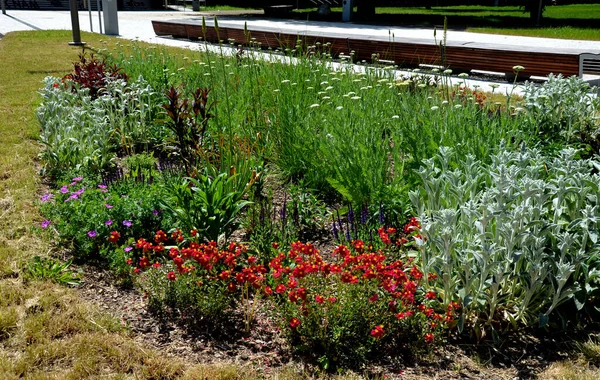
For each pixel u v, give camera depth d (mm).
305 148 5684
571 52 10508
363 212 4613
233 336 3500
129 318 3639
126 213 4512
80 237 4355
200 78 8766
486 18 27625
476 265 3521
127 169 6176
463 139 5184
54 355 3217
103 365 3174
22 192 5383
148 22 27797
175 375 3135
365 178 4910
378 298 3438
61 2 37688
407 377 3150
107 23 21234
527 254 3436
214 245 3787
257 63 9250
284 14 30672
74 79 8477
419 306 3342
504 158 4070
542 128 6191
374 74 8203
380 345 3385
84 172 5676
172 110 5836
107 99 6875
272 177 5934
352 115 6031
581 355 3322
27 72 11898
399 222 4633
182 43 18047
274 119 6512
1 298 3695
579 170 4078
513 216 3385
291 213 4859
